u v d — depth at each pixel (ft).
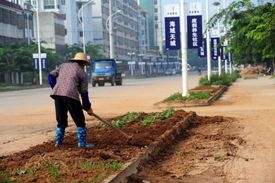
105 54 389.19
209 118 54.39
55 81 33.73
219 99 87.92
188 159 32.50
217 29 142.41
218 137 41.70
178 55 596.70
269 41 81.51
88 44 348.79
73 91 32.65
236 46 102.12
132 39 495.82
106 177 23.94
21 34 284.82
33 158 28.27
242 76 248.52
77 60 33.22
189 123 50.11
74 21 376.68
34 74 246.47
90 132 40.93
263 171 28.96
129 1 483.10
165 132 39.52
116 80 179.52
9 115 70.23
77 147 32.55
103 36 404.16
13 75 255.70
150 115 52.85
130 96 105.09
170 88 140.67
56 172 24.64
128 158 28.91
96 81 176.86
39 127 53.78
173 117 51.08
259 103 76.59
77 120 32.86
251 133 44.16
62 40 336.29
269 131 45.19
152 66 486.38
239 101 82.12
